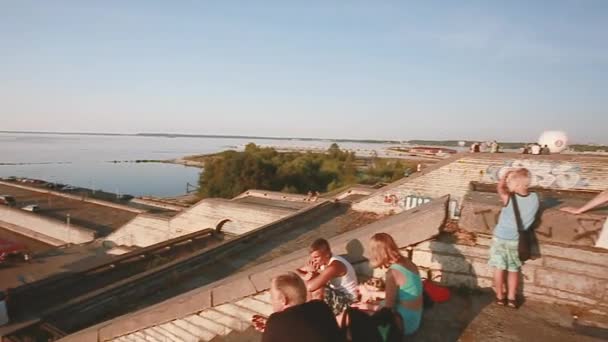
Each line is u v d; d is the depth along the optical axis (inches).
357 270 202.5
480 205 192.5
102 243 1140.5
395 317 141.2
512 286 176.2
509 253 174.6
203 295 243.0
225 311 237.3
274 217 781.9
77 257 1063.6
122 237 1079.0
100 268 612.4
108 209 1626.5
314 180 2428.6
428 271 202.4
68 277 574.6
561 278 179.2
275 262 233.5
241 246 608.4
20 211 1478.8
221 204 853.8
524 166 560.4
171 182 3388.3
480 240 193.5
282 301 123.7
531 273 184.9
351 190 964.0
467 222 195.3
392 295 147.0
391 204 731.4
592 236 173.6
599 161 504.4
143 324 275.7
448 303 183.3
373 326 136.3
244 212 824.3
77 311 446.0
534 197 173.5
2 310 470.0
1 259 1031.0
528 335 156.2
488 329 161.3
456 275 196.1
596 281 172.6
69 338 327.9
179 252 729.0
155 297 469.7
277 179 2223.2
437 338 156.1
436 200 232.5
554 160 536.4
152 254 700.7
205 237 812.0
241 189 2078.0
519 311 174.6
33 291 519.2
